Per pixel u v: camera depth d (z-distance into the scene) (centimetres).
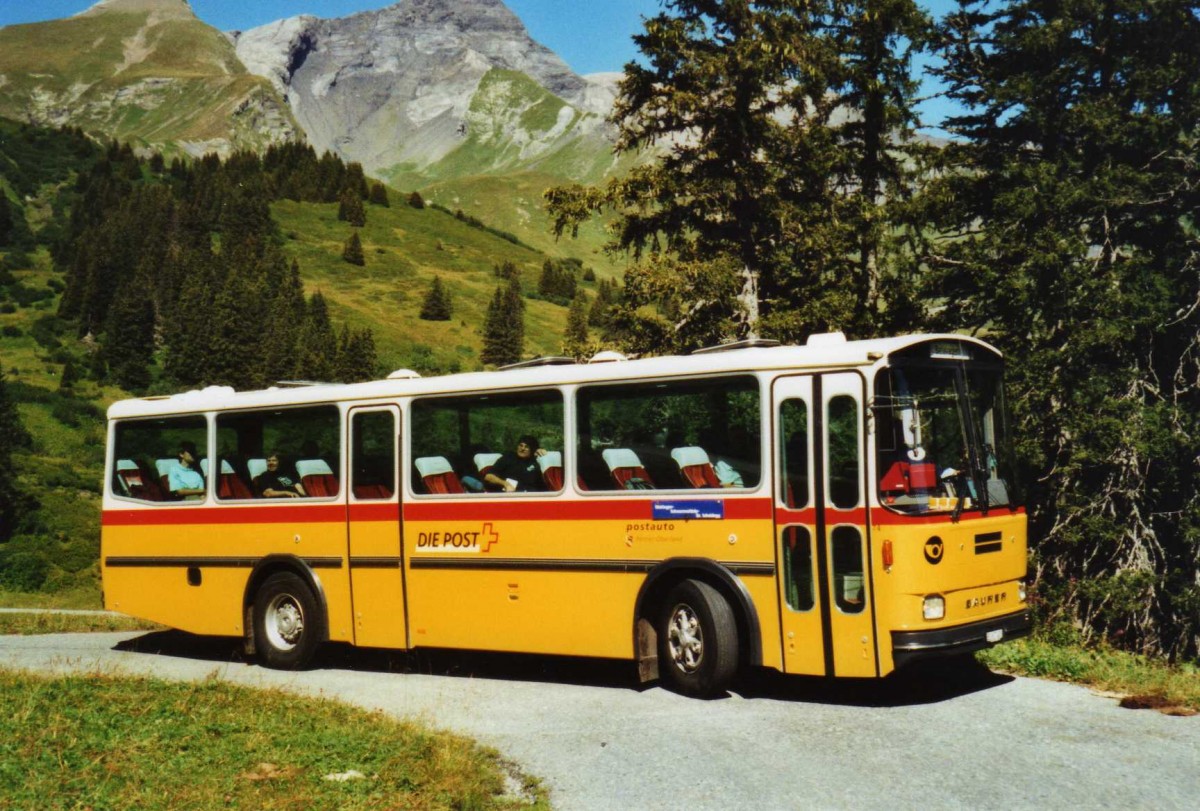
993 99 2892
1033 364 2505
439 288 19300
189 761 730
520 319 18362
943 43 3058
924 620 877
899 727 840
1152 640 2520
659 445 1010
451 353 17300
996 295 2580
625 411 1033
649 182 2803
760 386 953
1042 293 2586
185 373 14312
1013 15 2966
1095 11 2788
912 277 2811
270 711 883
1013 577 965
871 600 881
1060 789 675
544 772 757
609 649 1024
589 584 1039
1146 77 2762
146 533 1387
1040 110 2823
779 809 659
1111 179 2675
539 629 1070
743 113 2812
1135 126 2711
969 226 2967
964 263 2714
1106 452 2447
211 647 1457
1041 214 2672
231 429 1320
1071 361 2536
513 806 673
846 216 2905
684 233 2898
